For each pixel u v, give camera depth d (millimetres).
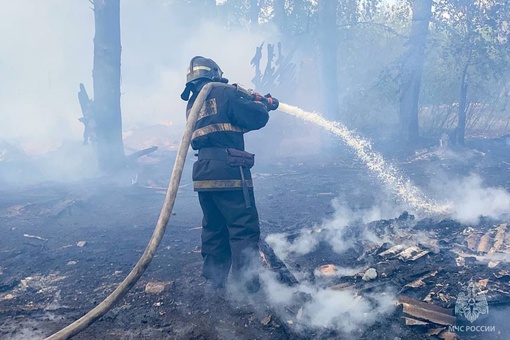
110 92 9180
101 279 4164
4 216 6371
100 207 6887
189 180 8562
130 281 2996
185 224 5793
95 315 2910
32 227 5887
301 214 6055
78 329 2859
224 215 3596
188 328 3260
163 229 3090
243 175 3539
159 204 6949
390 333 3051
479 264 3875
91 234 5531
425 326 3053
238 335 3146
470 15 10648
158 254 4719
